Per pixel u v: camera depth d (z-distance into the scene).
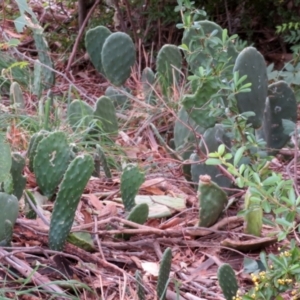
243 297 2.05
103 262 2.41
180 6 2.98
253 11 4.90
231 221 2.68
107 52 3.75
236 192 2.83
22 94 3.74
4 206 2.36
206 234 2.64
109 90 3.87
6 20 4.61
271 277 2.03
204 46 2.77
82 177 2.35
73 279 2.35
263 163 2.55
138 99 3.84
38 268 2.34
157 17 4.74
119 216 2.73
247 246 2.52
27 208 2.59
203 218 2.63
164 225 2.69
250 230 2.60
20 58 4.45
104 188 2.97
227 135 2.78
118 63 3.76
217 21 4.96
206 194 2.60
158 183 2.97
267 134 3.03
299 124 3.39
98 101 3.40
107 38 3.75
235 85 2.60
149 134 3.60
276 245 2.57
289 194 2.06
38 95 3.81
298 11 4.73
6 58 4.20
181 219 2.74
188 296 2.32
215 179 2.83
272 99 3.02
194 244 2.60
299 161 3.17
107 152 3.22
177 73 3.72
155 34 4.90
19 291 2.21
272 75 4.05
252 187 2.08
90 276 2.36
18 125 3.25
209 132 2.80
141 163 3.20
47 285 2.26
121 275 2.39
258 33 5.05
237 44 4.29
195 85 2.77
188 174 3.01
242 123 2.61
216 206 2.62
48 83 4.00
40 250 2.39
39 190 2.73
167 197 2.87
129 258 2.49
